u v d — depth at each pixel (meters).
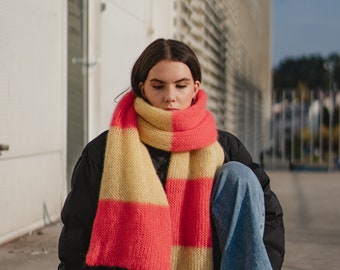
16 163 5.54
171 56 2.04
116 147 1.99
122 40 8.11
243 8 18.38
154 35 9.29
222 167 2.02
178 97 2.05
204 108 2.07
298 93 20.11
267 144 26.38
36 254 5.09
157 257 1.89
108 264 1.92
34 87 5.88
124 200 1.94
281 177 13.26
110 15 7.62
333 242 5.94
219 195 1.98
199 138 2.00
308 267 5.02
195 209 1.97
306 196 9.52
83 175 2.08
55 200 6.42
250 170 2.01
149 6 9.16
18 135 5.55
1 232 5.30
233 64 16.00
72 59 6.98
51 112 6.29
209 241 1.96
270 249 2.02
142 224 1.90
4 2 5.27
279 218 2.09
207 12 11.81
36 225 5.96
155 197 1.93
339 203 8.66
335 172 15.10
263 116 28.14
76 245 2.05
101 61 7.34
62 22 6.50
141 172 1.95
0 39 5.21
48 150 6.22
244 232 1.96
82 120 7.10
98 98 7.27
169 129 2.00
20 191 5.62
